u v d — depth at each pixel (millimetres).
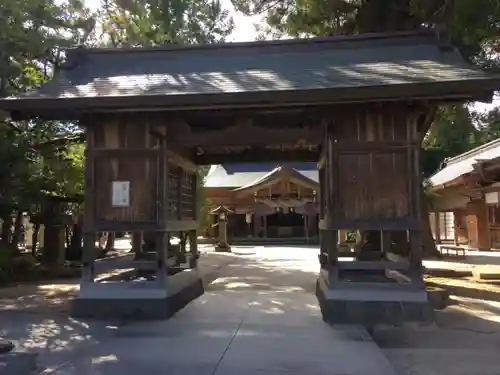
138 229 7816
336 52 8695
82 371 5078
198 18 14969
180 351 5805
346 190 7477
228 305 8820
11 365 5227
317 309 8406
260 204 36344
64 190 14234
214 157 10688
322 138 7691
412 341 6375
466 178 17719
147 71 8570
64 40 12180
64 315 8023
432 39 8508
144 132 7977
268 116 8148
